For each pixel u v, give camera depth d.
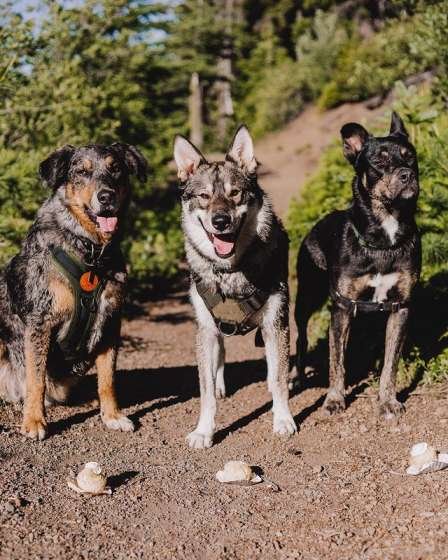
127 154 2.58
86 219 2.41
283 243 2.53
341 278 2.54
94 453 2.34
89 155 2.44
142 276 5.08
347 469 2.22
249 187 2.41
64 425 2.53
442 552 1.83
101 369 2.53
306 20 14.38
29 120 3.71
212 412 2.43
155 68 7.98
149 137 6.06
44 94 3.79
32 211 3.56
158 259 5.25
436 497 2.03
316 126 11.39
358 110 10.41
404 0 3.90
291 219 4.56
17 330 2.54
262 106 13.20
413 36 3.91
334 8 13.21
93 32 4.59
